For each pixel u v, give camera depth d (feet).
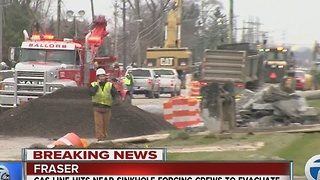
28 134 181.78
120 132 177.06
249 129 157.58
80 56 230.68
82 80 229.86
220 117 154.20
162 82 417.90
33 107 190.29
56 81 221.05
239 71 152.35
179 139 148.15
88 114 186.80
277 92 177.47
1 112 225.56
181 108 198.49
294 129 160.15
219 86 154.20
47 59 230.07
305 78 475.72
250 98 181.57
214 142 141.28
